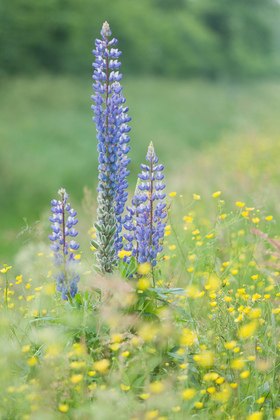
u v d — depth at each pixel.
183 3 58.62
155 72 44.31
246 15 64.38
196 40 52.00
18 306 4.65
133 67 41.75
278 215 6.95
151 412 2.92
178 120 26.11
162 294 3.71
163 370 3.60
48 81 28.39
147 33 45.31
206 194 10.55
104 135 4.00
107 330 3.71
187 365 3.28
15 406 3.15
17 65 32.06
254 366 3.51
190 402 3.25
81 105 24.86
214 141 23.62
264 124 26.58
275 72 67.19
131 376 3.42
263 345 3.77
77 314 3.68
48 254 4.93
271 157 15.39
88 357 3.48
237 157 16.27
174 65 46.12
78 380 3.11
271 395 3.41
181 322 4.03
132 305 3.77
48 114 22.48
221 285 4.38
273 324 3.64
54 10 35.12
